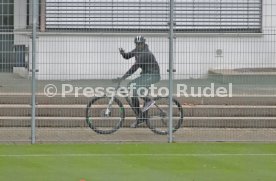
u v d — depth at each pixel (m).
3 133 41.19
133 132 41.84
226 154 35.91
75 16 55.56
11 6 51.25
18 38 41.94
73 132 41.94
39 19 54.69
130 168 32.16
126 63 42.38
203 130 42.69
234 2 56.75
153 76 41.50
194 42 43.25
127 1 55.72
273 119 43.84
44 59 41.94
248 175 30.77
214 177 30.25
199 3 56.44
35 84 40.03
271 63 44.00
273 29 52.12
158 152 36.31
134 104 41.53
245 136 41.34
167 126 40.94
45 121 42.00
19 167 32.19
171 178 29.97
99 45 43.47
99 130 41.50
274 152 36.62
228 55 43.78
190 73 43.06
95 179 29.69
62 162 33.47
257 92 44.22
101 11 55.75
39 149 36.91
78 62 42.47
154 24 54.75
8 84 42.38
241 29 56.53
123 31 54.69
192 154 35.81
